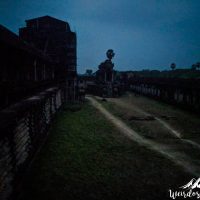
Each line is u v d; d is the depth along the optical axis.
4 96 8.60
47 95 14.52
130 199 7.36
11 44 9.34
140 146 12.62
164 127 17.09
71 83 33.56
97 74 52.12
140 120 19.61
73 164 10.02
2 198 6.01
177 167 9.84
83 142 13.22
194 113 22.72
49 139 13.79
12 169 7.06
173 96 28.83
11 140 7.00
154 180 8.65
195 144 13.09
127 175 9.02
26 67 13.56
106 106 28.02
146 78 43.41
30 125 9.91
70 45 33.16
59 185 8.23
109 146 12.55
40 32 31.56
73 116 21.42
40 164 10.01
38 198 7.41
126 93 47.84
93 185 8.23
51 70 25.47
